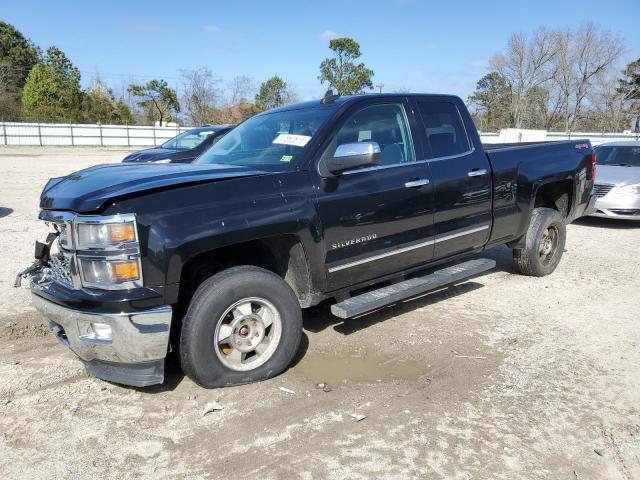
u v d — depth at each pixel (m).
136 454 3.13
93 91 61.81
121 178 3.67
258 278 3.78
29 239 8.29
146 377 3.53
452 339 4.79
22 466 3.01
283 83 57.16
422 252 4.91
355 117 4.51
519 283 6.46
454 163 5.11
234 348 3.80
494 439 3.27
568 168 6.40
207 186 3.62
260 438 3.28
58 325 3.76
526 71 59.12
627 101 60.91
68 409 3.60
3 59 67.69
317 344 4.68
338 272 4.27
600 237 9.41
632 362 4.36
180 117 61.97
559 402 3.71
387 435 3.31
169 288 3.41
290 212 3.88
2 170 20.89
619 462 3.07
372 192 4.39
